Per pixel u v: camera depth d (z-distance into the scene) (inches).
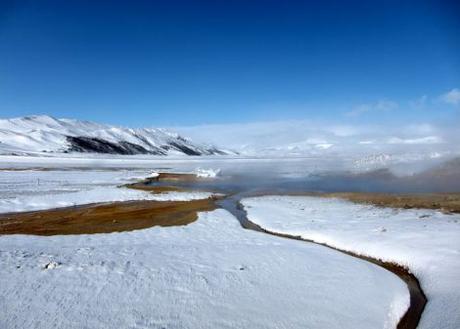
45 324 274.7
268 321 302.8
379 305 344.5
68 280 352.5
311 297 352.8
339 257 486.0
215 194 1257.4
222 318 302.8
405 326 317.4
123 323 283.7
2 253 432.1
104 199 1097.4
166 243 565.9
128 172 2279.8
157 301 323.9
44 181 1534.2
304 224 705.0
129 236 624.7
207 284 367.6
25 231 669.3
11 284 335.6
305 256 482.3
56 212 878.4
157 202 1056.2
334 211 844.6
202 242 578.6
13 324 272.1
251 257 468.4
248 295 348.8
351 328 299.9
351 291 371.6
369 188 1342.3
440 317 311.7
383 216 744.3
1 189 1227.9
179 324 288.8
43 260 404.5
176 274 389.1
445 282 379.9
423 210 794.8
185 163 3764.8
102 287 342.6
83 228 700.7
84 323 279.7
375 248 516.1
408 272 443.8
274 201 1059.9
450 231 559.8
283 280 391.2
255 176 2032.5
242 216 850.1
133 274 378.9
